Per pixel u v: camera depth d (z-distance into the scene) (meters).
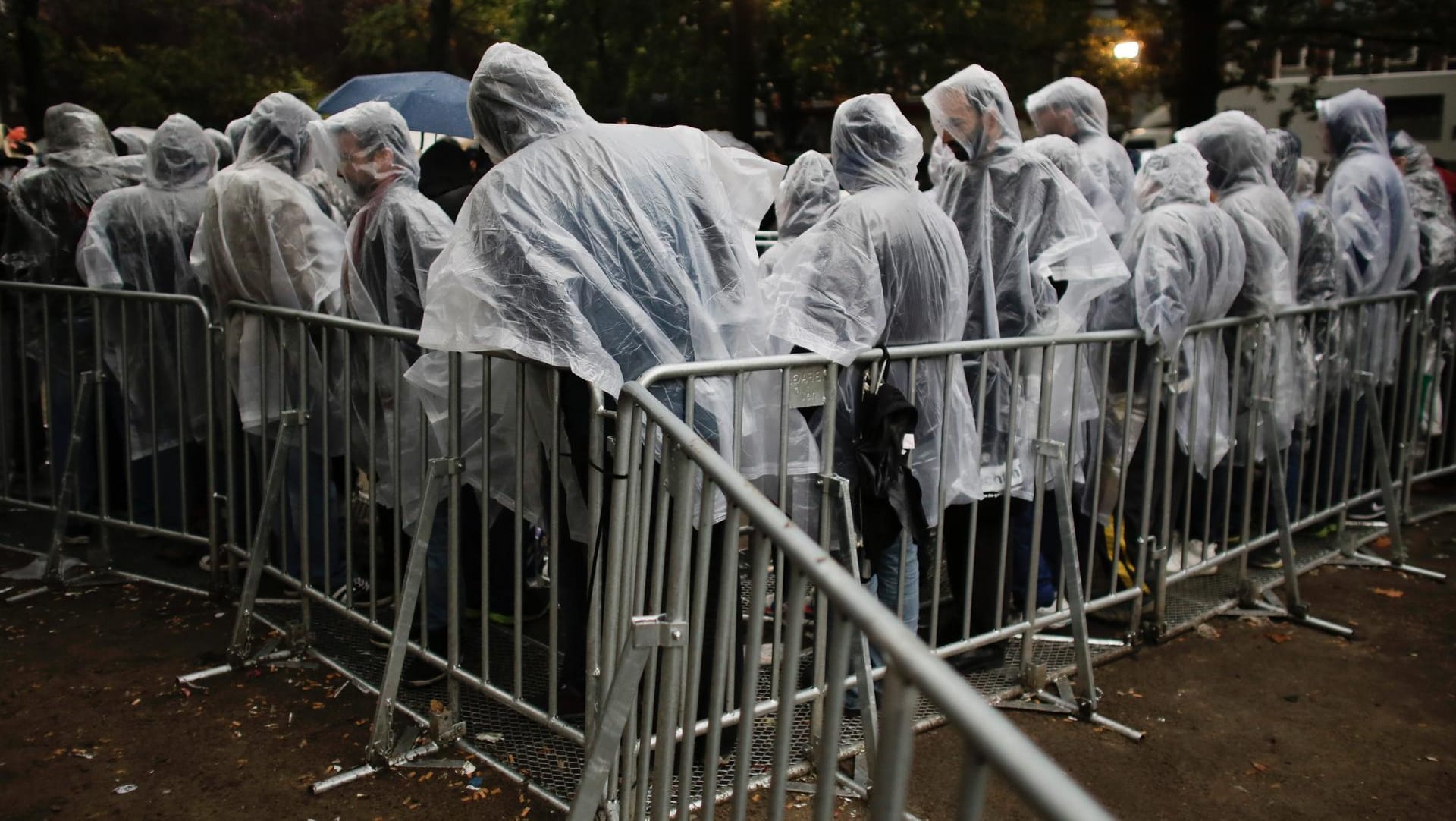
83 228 5.19
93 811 2.87
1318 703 3.61
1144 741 3.35
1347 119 5.52
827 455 3.03
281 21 16.22
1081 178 4.52
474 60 13.86
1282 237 4.48
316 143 3.71
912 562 3.36
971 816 1.05
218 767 3.09
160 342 4.48
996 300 3.71
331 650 3.84
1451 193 7.74
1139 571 3.98
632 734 2.46
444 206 5.29
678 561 2.23
